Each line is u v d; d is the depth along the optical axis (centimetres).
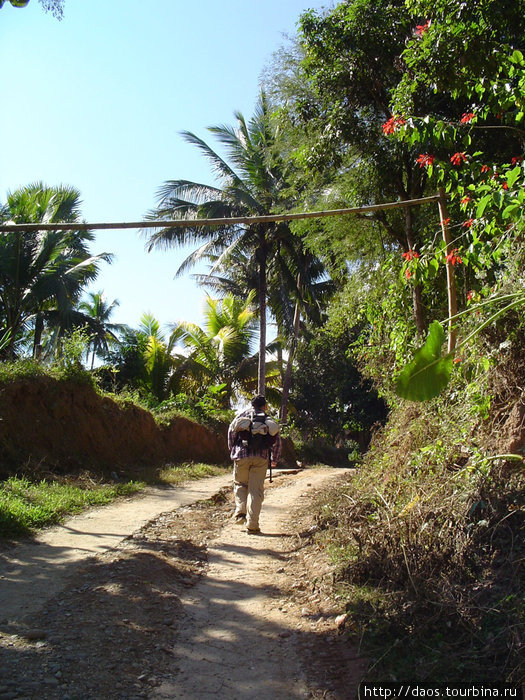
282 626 406
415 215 972
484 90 634
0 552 527
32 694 284
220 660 353
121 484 985
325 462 2648
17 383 1030
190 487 1081
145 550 556
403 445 668
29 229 489
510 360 527
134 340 2325
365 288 1143
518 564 366
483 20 693
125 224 507
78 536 607
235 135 2109
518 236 555
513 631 312
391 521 479
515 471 455
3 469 871
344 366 2958
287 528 723
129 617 395
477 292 629
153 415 1477
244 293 2666
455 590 368
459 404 597
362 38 920
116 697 295
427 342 334
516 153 808
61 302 1739
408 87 799
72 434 1109
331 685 324
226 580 507
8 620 374
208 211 2039
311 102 1055
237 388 2656
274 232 2092
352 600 418
